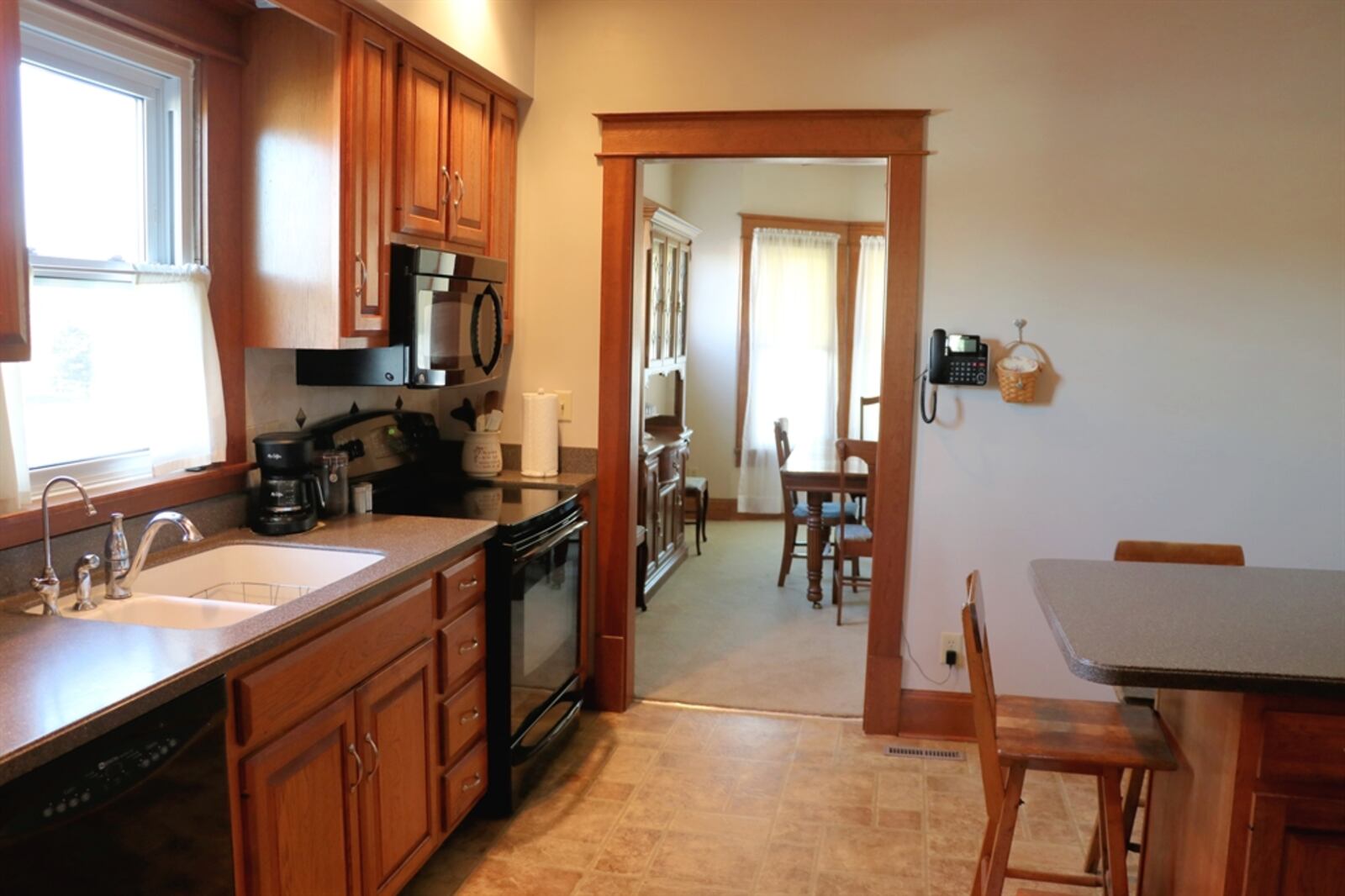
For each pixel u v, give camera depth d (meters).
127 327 2.42
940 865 2.84
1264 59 3.33
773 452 7.68
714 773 3.40
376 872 2.34
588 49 3.74
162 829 1.65
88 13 2.23
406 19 2.81
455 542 2.69
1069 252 3.49
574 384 3.88
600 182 3.79
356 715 2.23
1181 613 2.14
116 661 1.71
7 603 2.04
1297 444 3.44
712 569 6.24
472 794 2.89
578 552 3.67
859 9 3.54
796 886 2.73
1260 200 3.38
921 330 3.59
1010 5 3.45
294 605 2.05
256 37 2.69
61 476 2.23
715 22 3.64
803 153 3.62
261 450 2.72
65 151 2.27
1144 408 3.50
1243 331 3.43
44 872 1.43
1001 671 3.66
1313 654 1.87
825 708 3.99
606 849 2.90
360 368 3.04
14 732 1.41
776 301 7.52
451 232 3.30
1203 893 2.04
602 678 3.92
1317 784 1.85
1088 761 2.10
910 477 3.64
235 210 2.73
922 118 3.53
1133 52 3.40
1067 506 3.57
